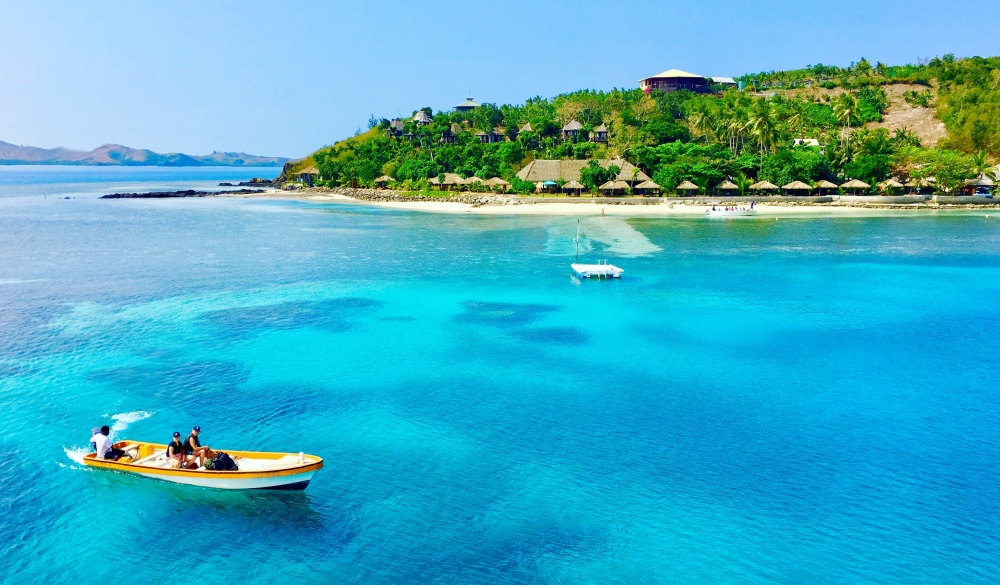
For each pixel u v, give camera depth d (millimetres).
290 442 30734
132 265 71875
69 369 39469
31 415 33281
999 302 56469
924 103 184000
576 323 50312
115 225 109250
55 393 35906
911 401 35594
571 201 132375
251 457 27562
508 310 54000
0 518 24906
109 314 51531
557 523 24625
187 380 38000
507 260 76188
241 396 35844
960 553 23000
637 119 174875
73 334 46156
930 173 133625
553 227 105625
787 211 121688
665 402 35438
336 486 27125
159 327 48188
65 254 78688
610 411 34281
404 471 28266
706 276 67188
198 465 27281
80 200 167750
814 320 51156
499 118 197250
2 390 36219
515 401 35531
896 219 112312
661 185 134875
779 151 140625
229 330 47625
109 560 22703
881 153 138250
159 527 24578
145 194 178500
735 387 37562
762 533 24031
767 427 32406
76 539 23828
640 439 31109
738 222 109688
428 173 163500
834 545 23422
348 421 32906
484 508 25547
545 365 41094
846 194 135125
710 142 161875
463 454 29672
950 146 157625
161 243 88375
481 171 157375
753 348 44469
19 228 104000
